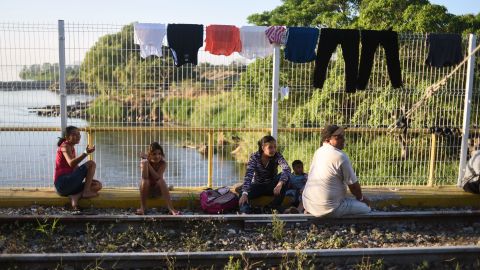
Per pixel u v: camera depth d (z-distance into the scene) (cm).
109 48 812
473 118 928
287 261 566
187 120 844
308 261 569
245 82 853
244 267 568
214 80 841
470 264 591
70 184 750
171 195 806
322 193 702
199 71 835
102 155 836
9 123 805
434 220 740
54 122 812
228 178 874
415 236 681
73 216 675
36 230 655
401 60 884
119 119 827
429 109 908
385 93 891
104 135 833
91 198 770
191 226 686
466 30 1978
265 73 854
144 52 810
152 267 559
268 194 790
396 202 832
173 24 802
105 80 816
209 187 864
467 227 726
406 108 899
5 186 818
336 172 699
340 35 832
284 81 872
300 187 794
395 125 892
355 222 723
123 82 822
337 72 882
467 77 895
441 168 923
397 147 913
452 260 591
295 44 830
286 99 867
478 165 848
